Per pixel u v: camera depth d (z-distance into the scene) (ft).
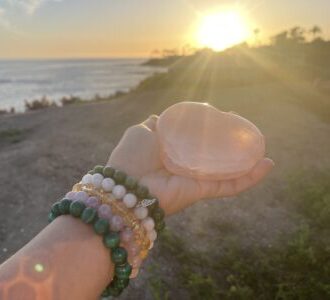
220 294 3.58
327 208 4.84
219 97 12.39
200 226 4.70
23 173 6.09
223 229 4.70
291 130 8.89
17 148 7.67
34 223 4.75
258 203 5.34
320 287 3.51
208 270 3.93
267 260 3.99
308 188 5.61
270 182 6.03
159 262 3.94
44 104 18.04
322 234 4.54
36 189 5.58
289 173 6.40
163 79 15.64
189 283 3.63
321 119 9.71
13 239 4.43
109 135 8.46
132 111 10.69
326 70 21.71
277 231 4.70
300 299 3.43
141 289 3.58
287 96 12.37
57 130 9.14
